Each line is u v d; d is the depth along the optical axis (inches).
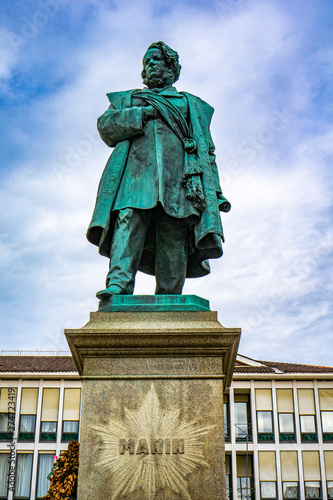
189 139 236.4
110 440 182.7
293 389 1273.4
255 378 1270.9
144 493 176.9
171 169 231.6
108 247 232.7
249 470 1231.5
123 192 228.2
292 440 1245.1
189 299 204.5
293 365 1368.1
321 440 1242.6
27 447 1194.6
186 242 238.1
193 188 227.1
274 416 1253.7
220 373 189.9
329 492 1214.9
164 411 185.8
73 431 1206.9
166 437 182.9
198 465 179.9
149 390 188.2
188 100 249.6
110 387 188.5
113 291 209.0
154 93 246.5
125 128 236.1
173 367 190.5
